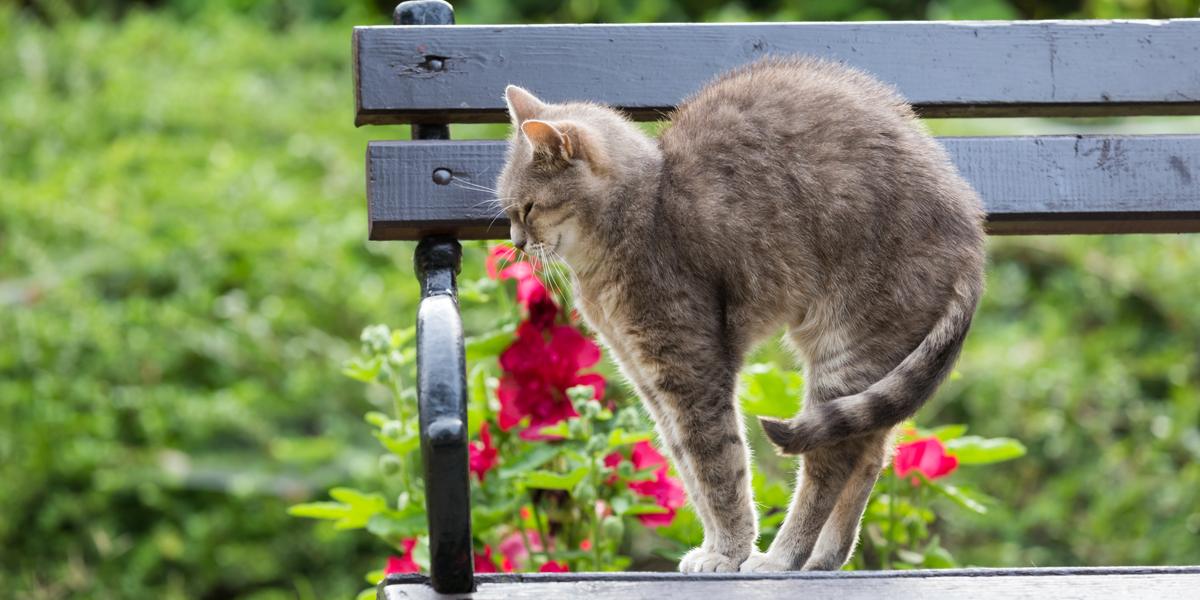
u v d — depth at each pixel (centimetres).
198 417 746
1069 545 720
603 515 420
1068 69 374
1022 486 757
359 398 765
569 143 350
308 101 1027
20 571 710
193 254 822
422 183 356
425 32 363
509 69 365
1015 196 368
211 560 723
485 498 419
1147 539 715
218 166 908
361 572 727
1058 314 841
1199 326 841
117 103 1002
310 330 793
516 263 423
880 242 335
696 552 355
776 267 344
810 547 346
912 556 418
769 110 353
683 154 357
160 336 775
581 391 391
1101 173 370
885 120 347
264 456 745
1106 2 1015
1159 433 759
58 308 785
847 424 309
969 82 372
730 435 349
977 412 770
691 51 370
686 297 348
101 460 732
